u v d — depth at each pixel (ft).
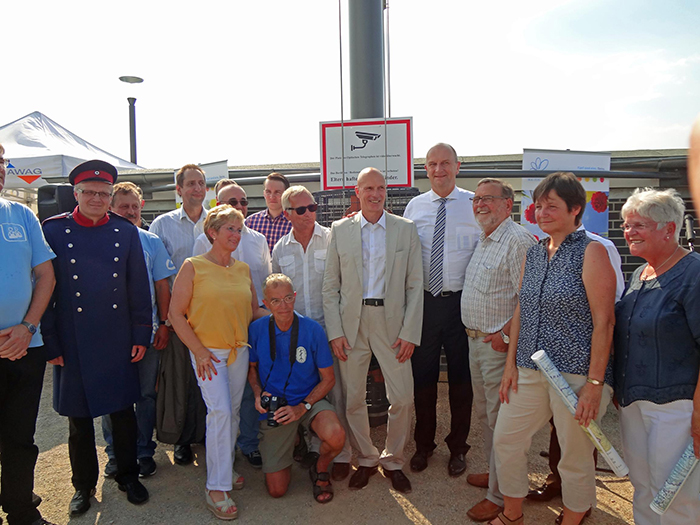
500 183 9.34
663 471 7.00
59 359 9.19
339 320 10.21
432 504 9.70
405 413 10.27
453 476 10.69
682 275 7.02
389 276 10.01
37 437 13.06
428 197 11.37
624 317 7.57
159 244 11.11
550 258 8.00
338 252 10.25
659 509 6.82
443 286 10.75
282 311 9.73
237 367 9.86
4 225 8.21
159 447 12.60
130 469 10.01
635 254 7.50
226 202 12.24
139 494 9.86
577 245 7.75
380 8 14.71
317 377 10.41
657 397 7.03
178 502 9.90
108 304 9.35
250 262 11.53
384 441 12.43
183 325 9.42
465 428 10.92
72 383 9.20
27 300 8.40
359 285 10.05
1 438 8.54
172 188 19.31
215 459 9.46
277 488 9.96
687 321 6.85
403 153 13.78
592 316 7.44
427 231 11.04
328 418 9.81
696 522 6.89
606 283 7.30
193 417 11.37
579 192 7.71
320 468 10.05
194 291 9.52
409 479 10.63
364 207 10.12
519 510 8.48
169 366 10.87
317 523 9.14
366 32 14.58
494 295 9.28
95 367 9.22
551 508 9.48
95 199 9.21
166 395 10.83
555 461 9.71
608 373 7.66
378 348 10.18
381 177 10.04
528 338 8.00
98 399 9.22
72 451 9.49
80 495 9.57
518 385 8.18
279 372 10.08
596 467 11.09
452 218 10.87
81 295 9.18
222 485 9.41
